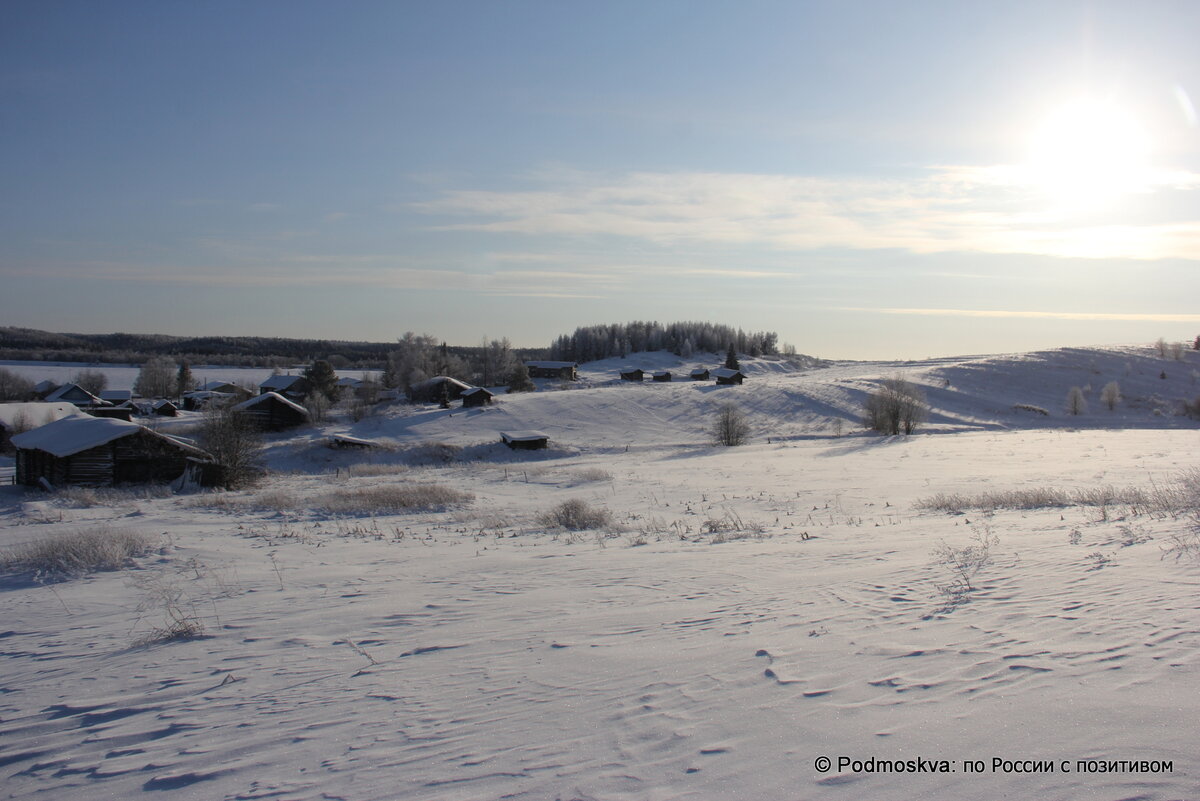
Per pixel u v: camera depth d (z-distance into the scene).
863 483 30.45
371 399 92.31
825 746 4.02
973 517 15.78
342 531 18.92
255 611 9.19
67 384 90.00
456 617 8.20
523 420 73.56
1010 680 4.74
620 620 7.49
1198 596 6.38
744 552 12.22
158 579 12.09
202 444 42.66
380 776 4.10
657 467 43.50
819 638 6.11
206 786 4.16
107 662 7.17
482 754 4.30
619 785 3.76
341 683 5.96
